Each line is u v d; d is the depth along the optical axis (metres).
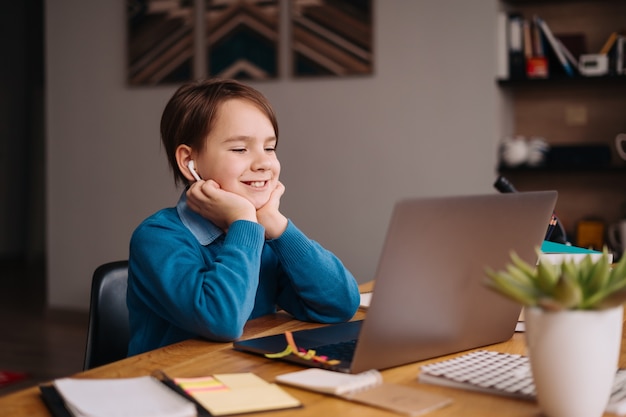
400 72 3.83
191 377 0.96
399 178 3.87
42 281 6.78
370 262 3.95
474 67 3.67
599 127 3.79
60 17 4.66
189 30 4.30
